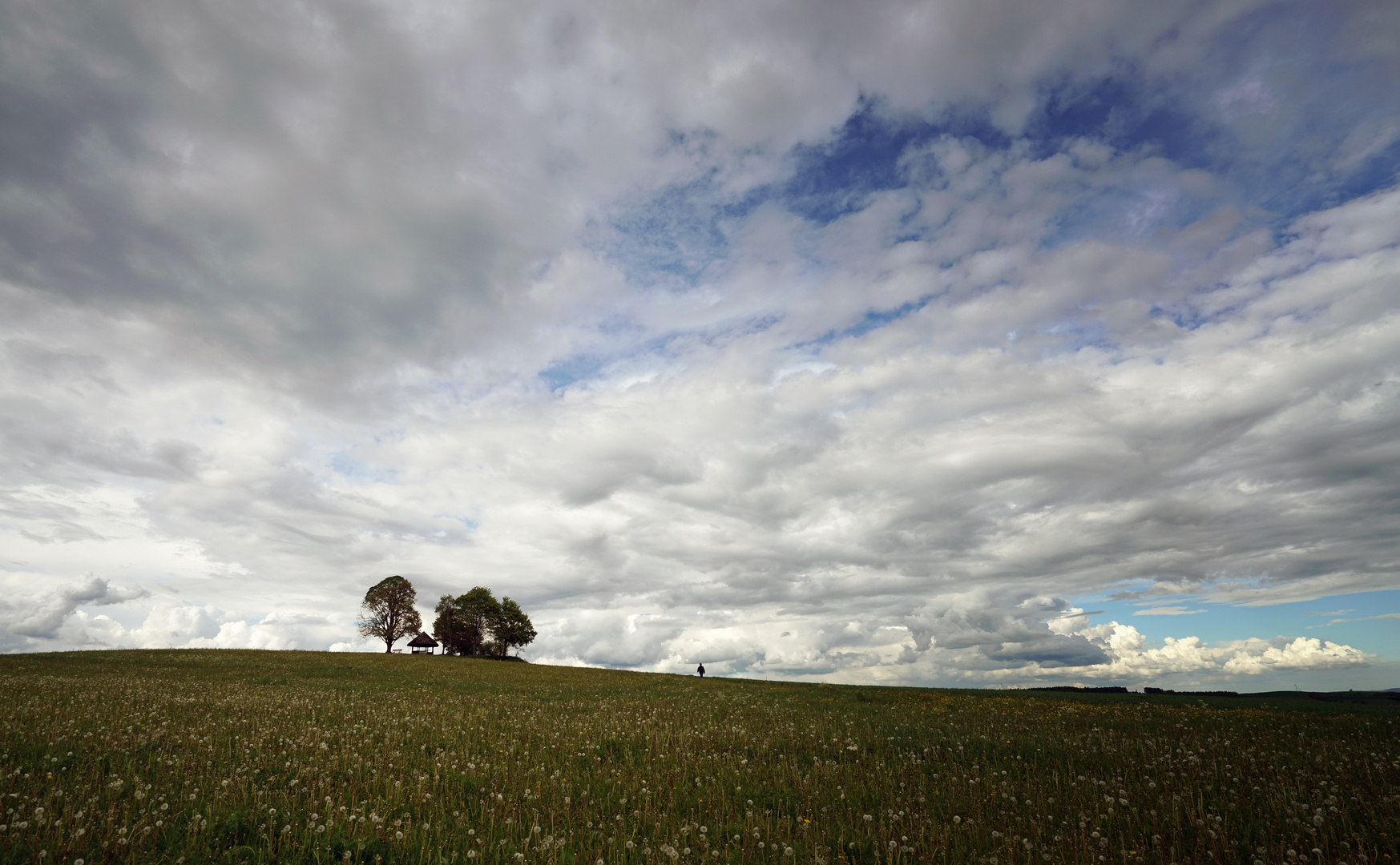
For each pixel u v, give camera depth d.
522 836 7.43
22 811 7.39
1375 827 7.14
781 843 7.12
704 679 49.28
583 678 47.31
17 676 29.61
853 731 16.28
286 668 44.25
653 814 8.31
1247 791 9.10
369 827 7.55
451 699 25.64
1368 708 23.70
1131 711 23.16
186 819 7.59
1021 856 6.79
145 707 18.17
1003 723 18.48
